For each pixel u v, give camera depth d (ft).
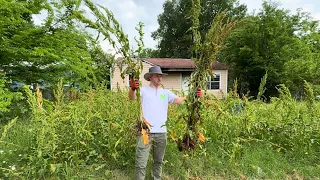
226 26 7.81
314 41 50.19
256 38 55.36
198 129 9.11
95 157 11.27
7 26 18.80
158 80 9.61
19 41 19.25
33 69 21.65
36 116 9.95
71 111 11.02
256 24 55.52
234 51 59.72
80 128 10.27
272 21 55.42
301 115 13.12
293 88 51.83
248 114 12.99
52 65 22.13
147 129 8.56
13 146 11.37
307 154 12.35
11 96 16.71
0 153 10.36
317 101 16.10
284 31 55.01
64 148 10.61
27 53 18.47
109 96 14.52
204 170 11.07
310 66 46.65
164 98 9.70
